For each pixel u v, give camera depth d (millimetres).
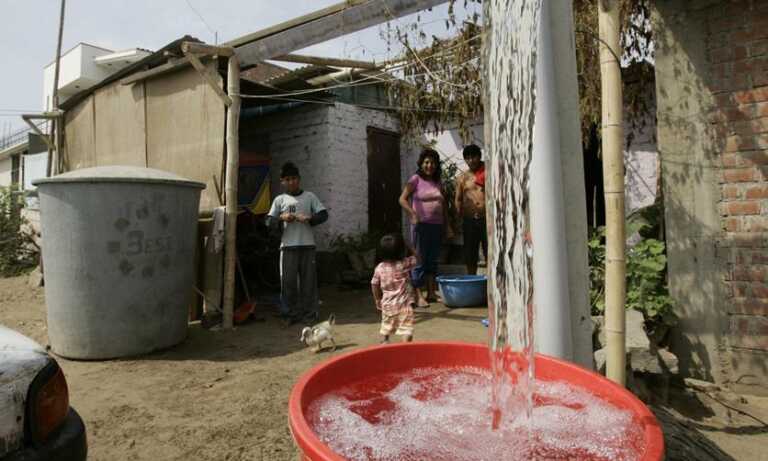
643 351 2582
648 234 3953
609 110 2180
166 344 4047
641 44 4168
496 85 1453
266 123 7832
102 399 2992
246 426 2594
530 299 1700
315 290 5086
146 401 2951
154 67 5969
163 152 5875
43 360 1546
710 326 3158
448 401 1462
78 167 7496
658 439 991
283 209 4918
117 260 3730
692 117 3197
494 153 1451
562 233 1979
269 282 6953
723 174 3111
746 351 3055
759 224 3014
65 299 3736
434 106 5758
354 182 7543
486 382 1579
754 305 3031
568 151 2021
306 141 7359
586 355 2047
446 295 5281
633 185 5438
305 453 940
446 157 7570
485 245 5707
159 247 3928
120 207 3719
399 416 1362
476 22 4418
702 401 2840
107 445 2408
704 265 3172
